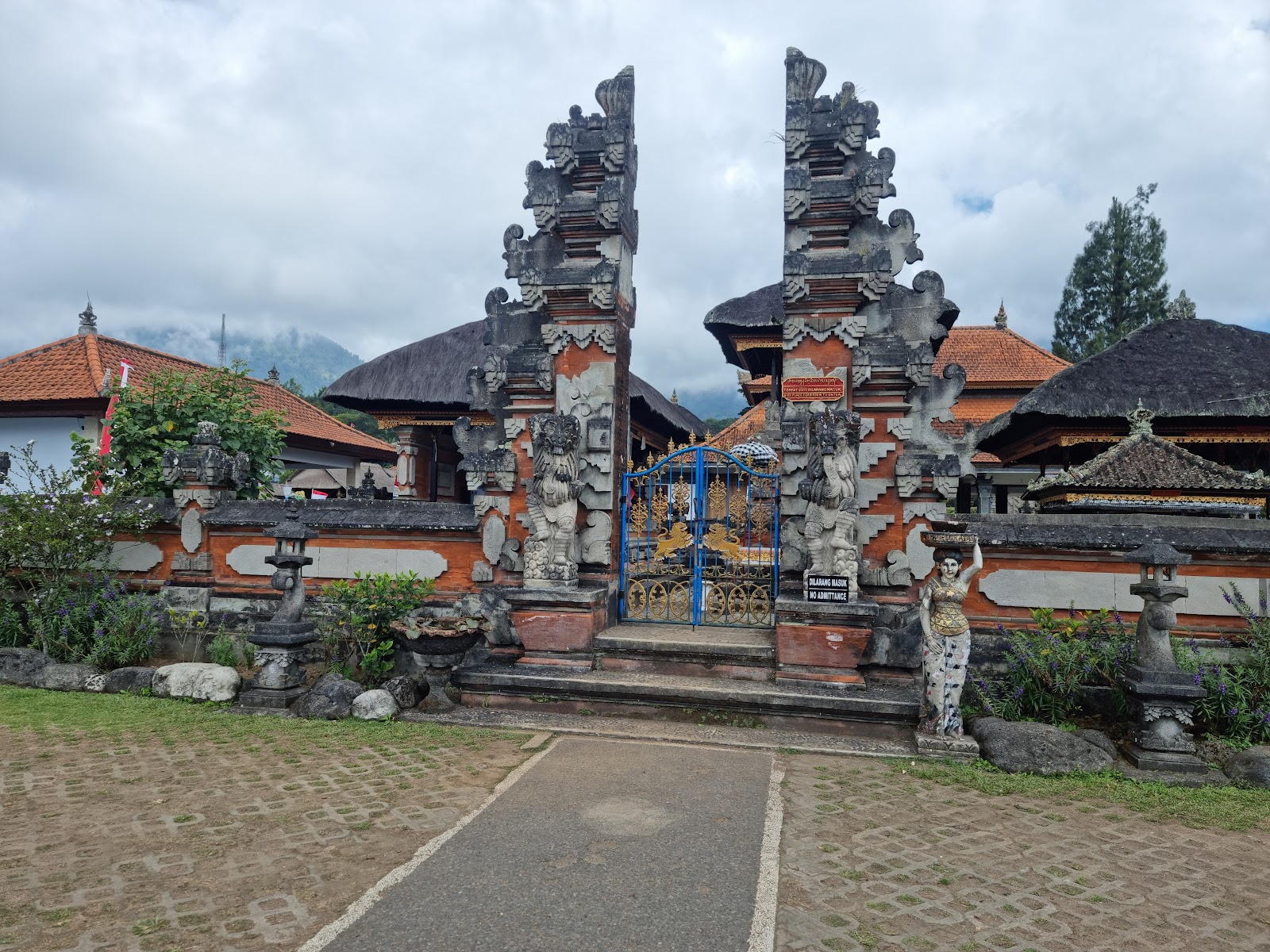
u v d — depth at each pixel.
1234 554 7.72
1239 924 4.07
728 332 16.58
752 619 9.52
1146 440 10.96
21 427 17.97
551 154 9.02
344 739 7.00
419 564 9.48
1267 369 14.30
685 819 5.29
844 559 7.68
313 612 9.48
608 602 8.92
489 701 8.09
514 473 9.11
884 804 5.66
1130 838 5.14
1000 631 8.03
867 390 8.40
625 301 9.30
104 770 6.10
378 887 4.25
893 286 8.45
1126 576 7.94
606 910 4.05
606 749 6.83
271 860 4.59
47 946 3.66
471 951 3.65
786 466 8.48
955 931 3.95
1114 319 32.69
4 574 9.74
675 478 10.92
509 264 9.33
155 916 3.94
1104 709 7.38
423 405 19.61
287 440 21.95
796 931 3.90
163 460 10.19
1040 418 14.58
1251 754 6.34
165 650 9.88
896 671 8.08
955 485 8.03
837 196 8.34
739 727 7.42
